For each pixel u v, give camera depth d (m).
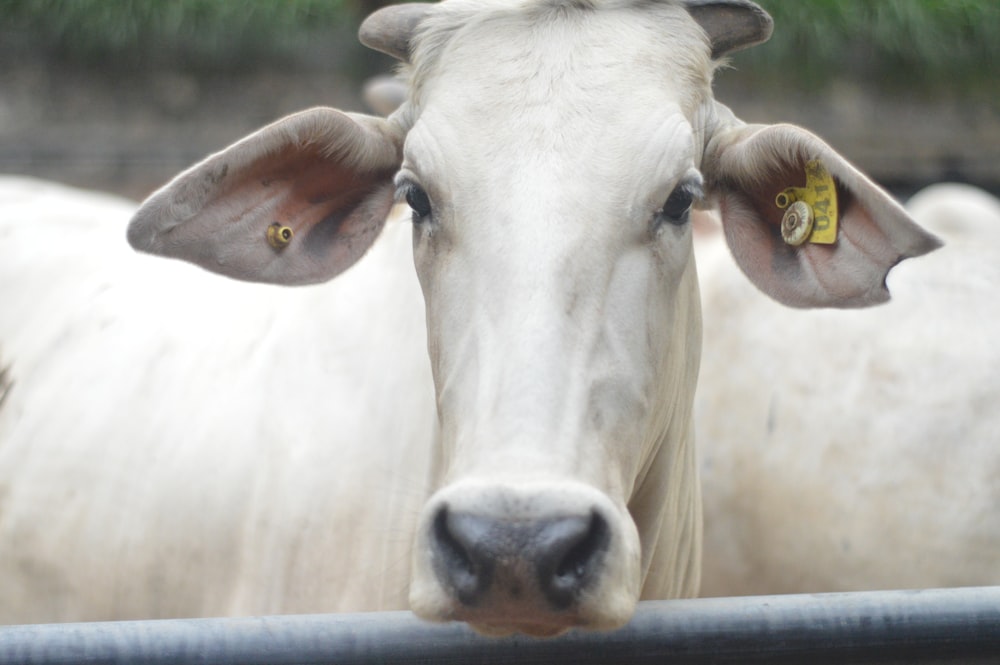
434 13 4.30
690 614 3.09
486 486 3.15
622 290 3.70
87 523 5.61
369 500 4.82
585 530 3.13
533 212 3.60
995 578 7.17
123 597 5.42
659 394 3.98
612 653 3.09
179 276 6.40
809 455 7.58
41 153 14.60
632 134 3.76
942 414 7.35
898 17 14.51
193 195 4.25
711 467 7.95
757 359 7.93
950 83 14.79
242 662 2.97
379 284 5.27
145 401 5.74
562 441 3.35
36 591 5.80
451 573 3.14
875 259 4.18
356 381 5.09
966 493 7.21
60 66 14.96
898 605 3.08
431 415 4.75
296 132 4.24
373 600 4.68
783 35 14.45
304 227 4.64
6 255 6.88
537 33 4.00
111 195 14.62
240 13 15.08
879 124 14.59
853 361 7.64
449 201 3.77
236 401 5.40
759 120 14.45
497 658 3.09
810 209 4.29
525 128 3.75
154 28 14.99
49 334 6.41
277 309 5.72
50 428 5.98
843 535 7.44
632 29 4.07
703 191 4.24
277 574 4.90
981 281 7.81
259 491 5.08
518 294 3.52
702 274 8.45
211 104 15.03
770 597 3.12
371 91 8.73
